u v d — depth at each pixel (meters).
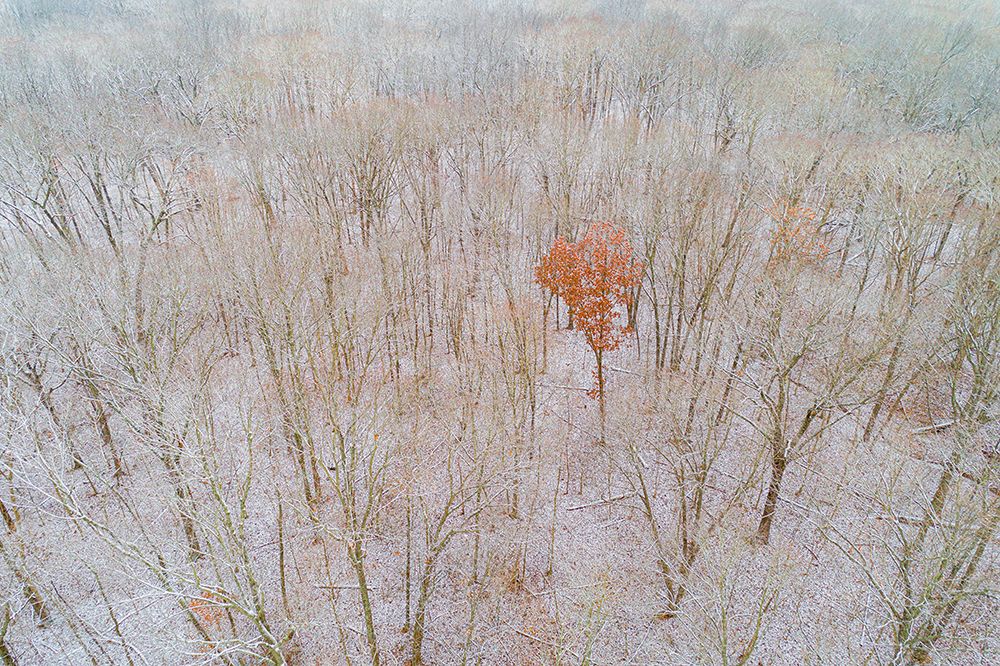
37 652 25.53
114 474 28.33
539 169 41.19
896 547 25.00
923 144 34.75
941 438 26.20
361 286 30.92
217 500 22.45
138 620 26.28
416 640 25.72
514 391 28.28
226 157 39.59
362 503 29.19
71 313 25.12
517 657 26.45
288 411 27.31
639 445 27.58
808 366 28.45
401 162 40.19
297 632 26.67
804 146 35.75
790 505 29.22
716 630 22.61
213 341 28.92
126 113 40.53
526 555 29.19
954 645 22.38
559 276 32.91
